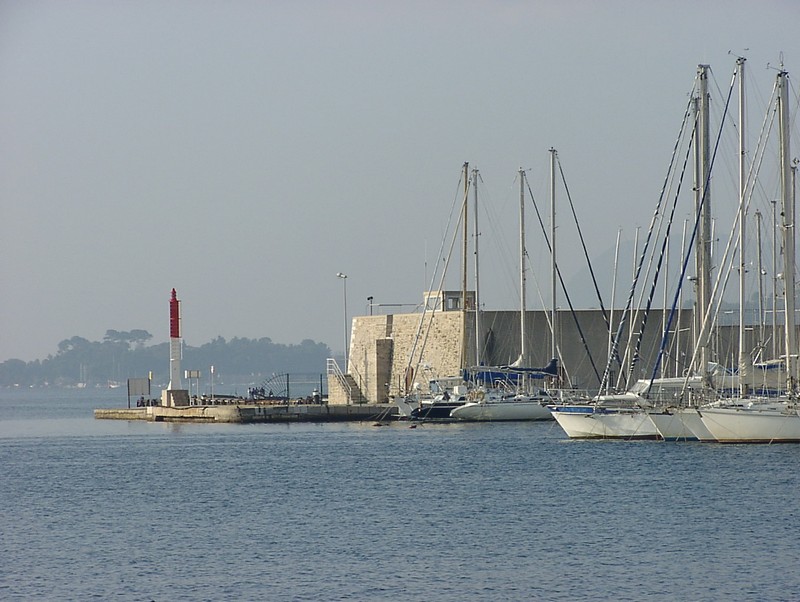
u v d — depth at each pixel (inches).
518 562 6146.7
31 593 5703.7
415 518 7440.9
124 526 7396.7
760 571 5900.6
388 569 6033.5
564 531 6919.3
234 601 5502.0
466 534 6875.0
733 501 7824.8
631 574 5871.1
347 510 7824.8
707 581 5733.3
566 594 5541.3
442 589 5649.6
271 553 6446.9
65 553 6555.1
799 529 6865.2
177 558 6373.0
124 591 5708.7
